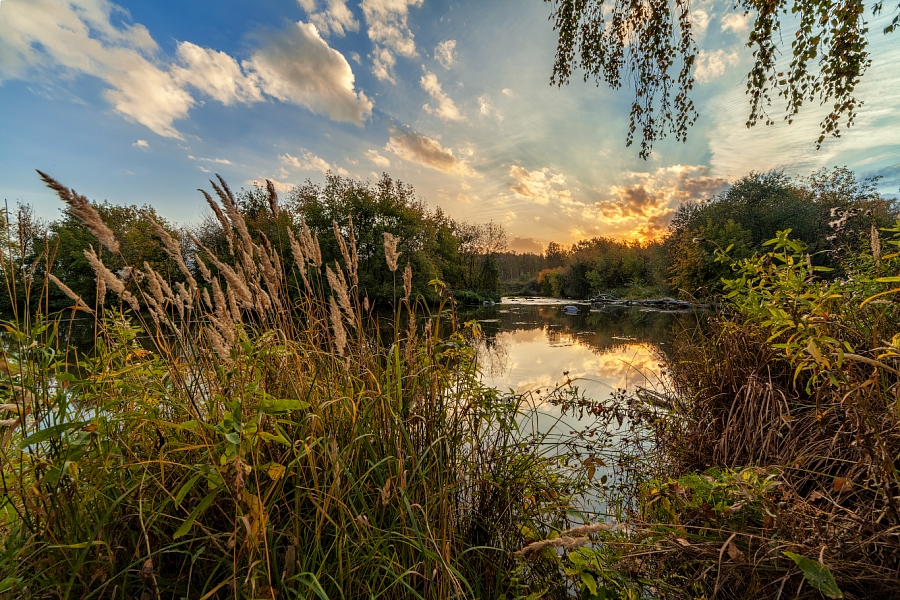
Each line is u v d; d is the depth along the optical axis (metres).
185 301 1.63
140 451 1.43
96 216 1.30
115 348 1.70
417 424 1.81
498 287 46.94
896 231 1.86
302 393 1.66
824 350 1.53
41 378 1.29
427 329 2.00
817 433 1.87
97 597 1.18
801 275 2.04
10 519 1.23
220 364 1.47
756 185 27.92
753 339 2.67
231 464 1.20
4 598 1.06
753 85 4.38
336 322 1.55
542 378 6.31
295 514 1.26
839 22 3.62
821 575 1.08
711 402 2.86
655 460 2.96
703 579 1.50
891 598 1.16
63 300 1.84
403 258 22.12
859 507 1.43
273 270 1.82
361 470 1.57
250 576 1.09
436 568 1.37
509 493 2.00
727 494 1.50
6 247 1.26
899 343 1.24
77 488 1.25
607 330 13.98
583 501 2.52
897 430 1.41
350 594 1.25
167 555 1.37
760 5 4.14
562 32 5.56
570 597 1.66
